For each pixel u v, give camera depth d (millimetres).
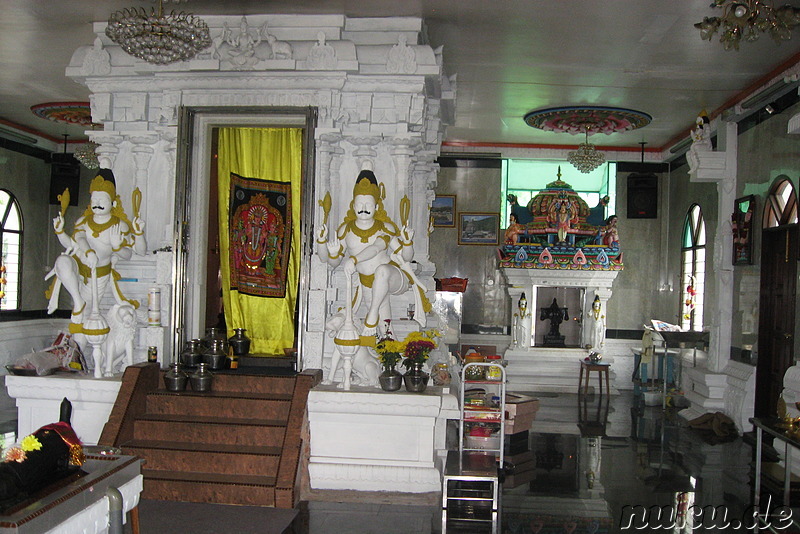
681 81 7867
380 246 5598
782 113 7250
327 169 6047
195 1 5789
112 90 6363
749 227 7938
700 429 7859
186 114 6082
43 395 5625
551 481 5633
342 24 6062
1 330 10047
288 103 6020
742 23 4625
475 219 11836
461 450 5441
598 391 10789
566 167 11969
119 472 3148
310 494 5094
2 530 2414
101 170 5918
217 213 7590
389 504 4973
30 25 6434
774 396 7383
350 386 5477
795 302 6961
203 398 5477
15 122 10492
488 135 11078
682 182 10953
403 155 6129
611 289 11336
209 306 7555
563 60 7262
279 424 5250
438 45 6879
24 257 10938
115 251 5875
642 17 6000
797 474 5707
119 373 5891
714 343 8617
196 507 4723
